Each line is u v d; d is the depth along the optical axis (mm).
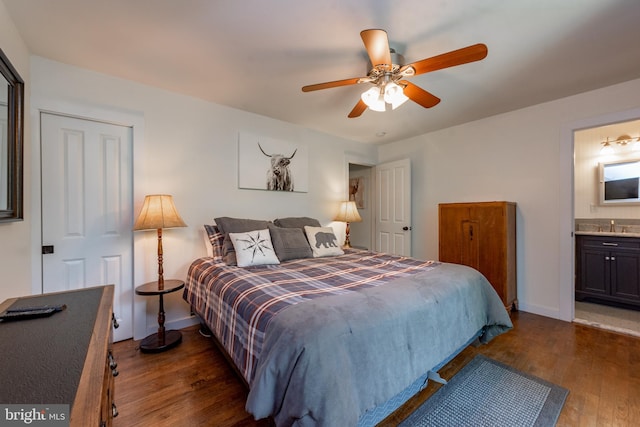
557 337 2377
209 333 2398
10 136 1457
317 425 980
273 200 3285
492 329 2068
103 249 2279
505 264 2836
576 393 1643
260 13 1547
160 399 1602
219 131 2859
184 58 2016
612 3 1459
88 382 595
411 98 2018
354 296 1447
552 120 2807
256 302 1438
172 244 2584
